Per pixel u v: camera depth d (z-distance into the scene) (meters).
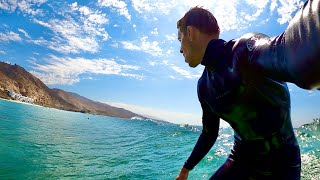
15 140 8.39
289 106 1.38
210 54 1.35
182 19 1.50
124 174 5.18
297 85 0.59
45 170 5.23
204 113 1.85
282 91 1.28
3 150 6.64
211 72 1.43
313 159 5.17
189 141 10.93
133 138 12.78
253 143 1.51
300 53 0.52
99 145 9.68
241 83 1.24
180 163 6.23
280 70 0.71
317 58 0.49
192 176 4.55
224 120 1.59
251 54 1.02
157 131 17.80
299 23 0.54
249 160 1.59
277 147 1.45
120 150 8.57
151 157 7.21
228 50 1.25
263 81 1.18
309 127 10.05
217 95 1.45
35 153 6.79
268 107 1.30
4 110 25.30
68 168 5.53
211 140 1.95
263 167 1.54
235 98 1.33
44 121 19.62
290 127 1.45
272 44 0.78
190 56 1.49
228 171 1.74
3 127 11.59
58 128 15.30
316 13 0.50
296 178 1.50
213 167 5.16
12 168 5.11
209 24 1.42
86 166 5.84
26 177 4.65
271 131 1.38
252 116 1.36
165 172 5.32
